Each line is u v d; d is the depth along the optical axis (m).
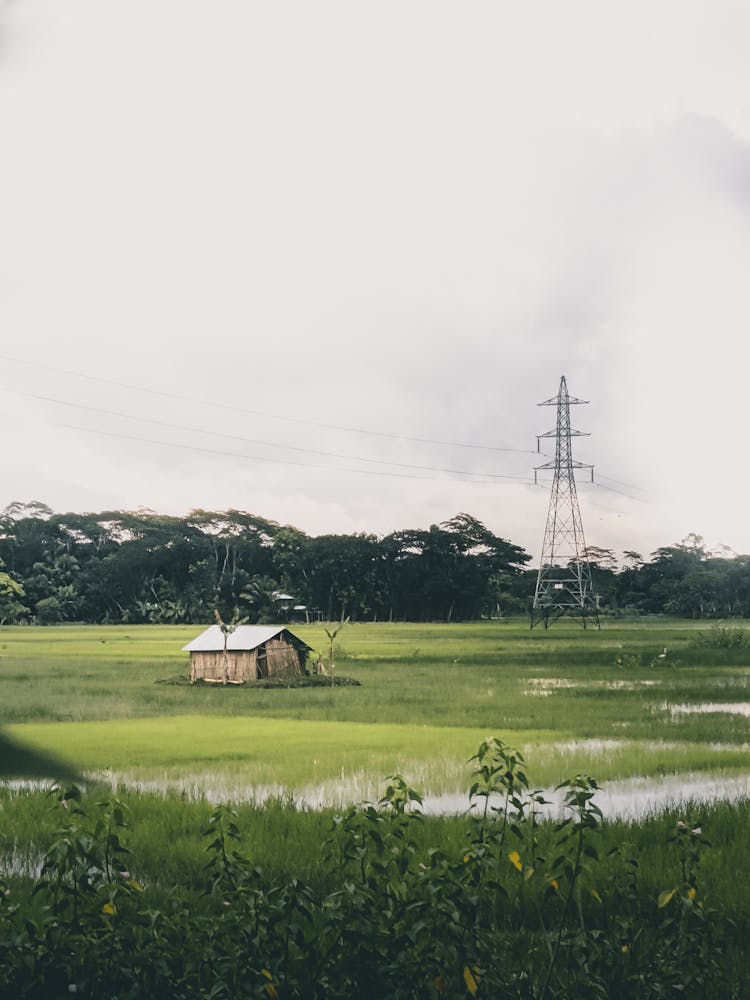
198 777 19.61
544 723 29.31
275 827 13.77
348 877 7.73
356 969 6.61
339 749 23.48
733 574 184.62
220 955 6.87
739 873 10.88
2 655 70.56
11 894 10.15
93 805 15.27
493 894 10.08
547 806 16.48
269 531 190.75
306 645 51.59
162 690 42.81
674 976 6.86
